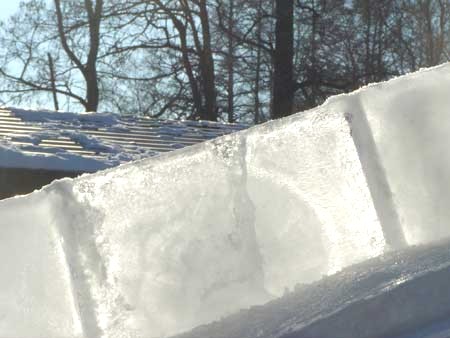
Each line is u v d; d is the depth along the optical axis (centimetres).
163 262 407
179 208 414
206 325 348
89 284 409
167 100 3014
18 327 411
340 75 2780
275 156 431
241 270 407
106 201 416
